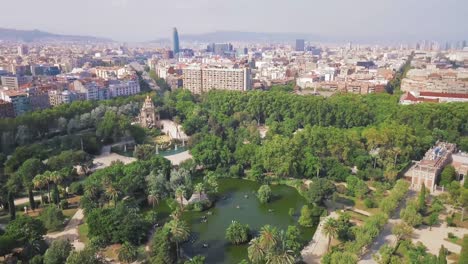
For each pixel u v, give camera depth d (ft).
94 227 579.07
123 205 623.36
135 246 573.33
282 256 501.97
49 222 627.05
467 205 647.97
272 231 541.75
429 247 572.10
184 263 513.04
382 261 507.71
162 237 544.62
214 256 577.43
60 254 503.61
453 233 618.44
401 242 572.92
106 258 551.18
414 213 624.59
